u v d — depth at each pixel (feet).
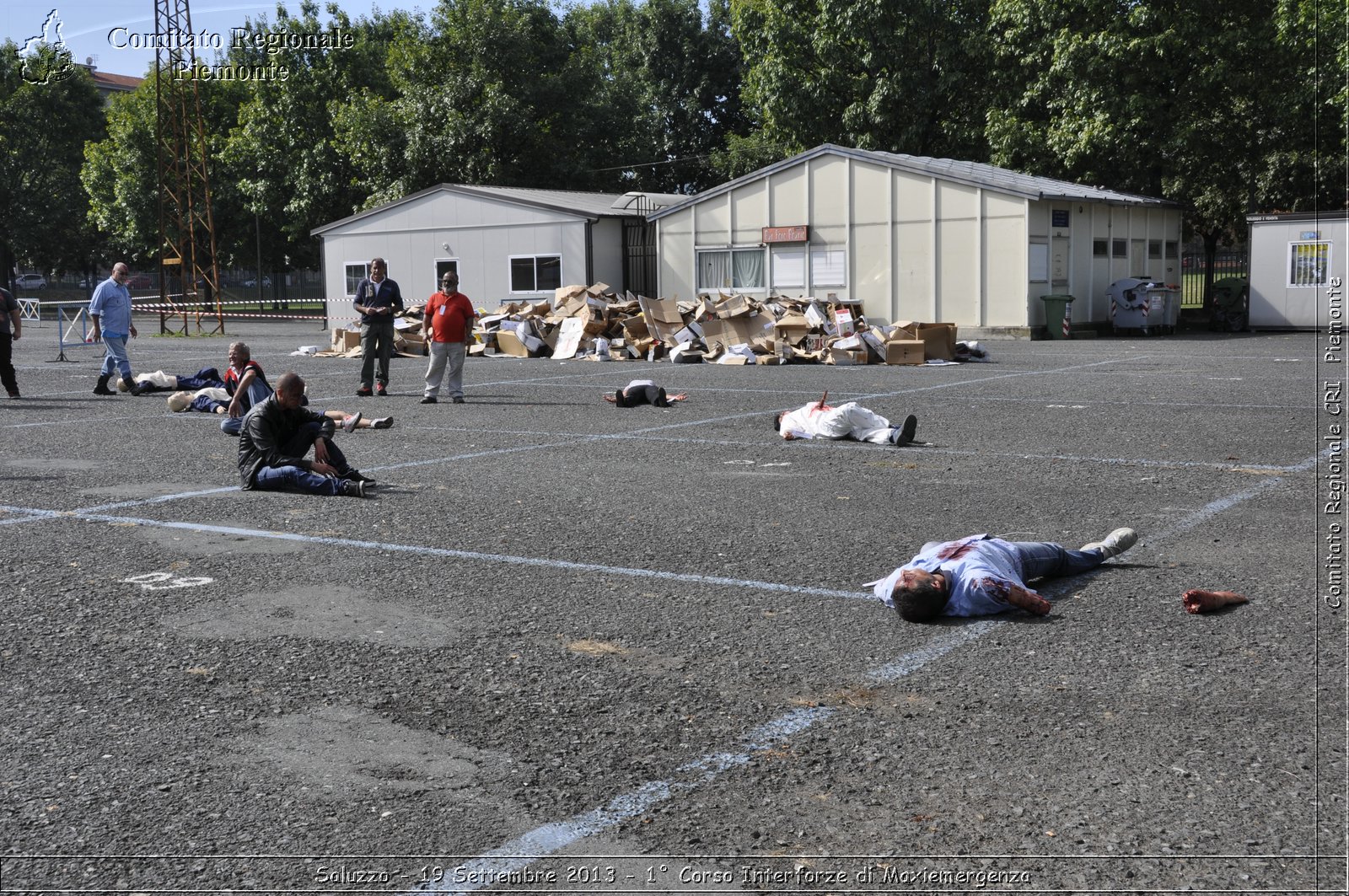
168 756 13.50
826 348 73.00
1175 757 13.00
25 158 213.25
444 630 18.15
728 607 19.20
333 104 159.94
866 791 12.34
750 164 157.79
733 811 11.94
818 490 29.55
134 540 24.68
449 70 154.30
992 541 19.66
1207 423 40.60
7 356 55.36
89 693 15.60
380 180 154.30
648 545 23.71
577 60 163.94
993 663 16.25
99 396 56.70
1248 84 102.94
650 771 12.91
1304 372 59.93
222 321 119.55
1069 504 27.07
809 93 127.13
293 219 170.50
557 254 110.63
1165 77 105.29
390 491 29.99
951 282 93.20
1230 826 11.41
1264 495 27.66
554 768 13.03
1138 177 112.27
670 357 75.77
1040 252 90.94
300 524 26.09
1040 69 112.78
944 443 37.29
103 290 56.34
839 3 121.90
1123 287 96.89
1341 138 105.09
